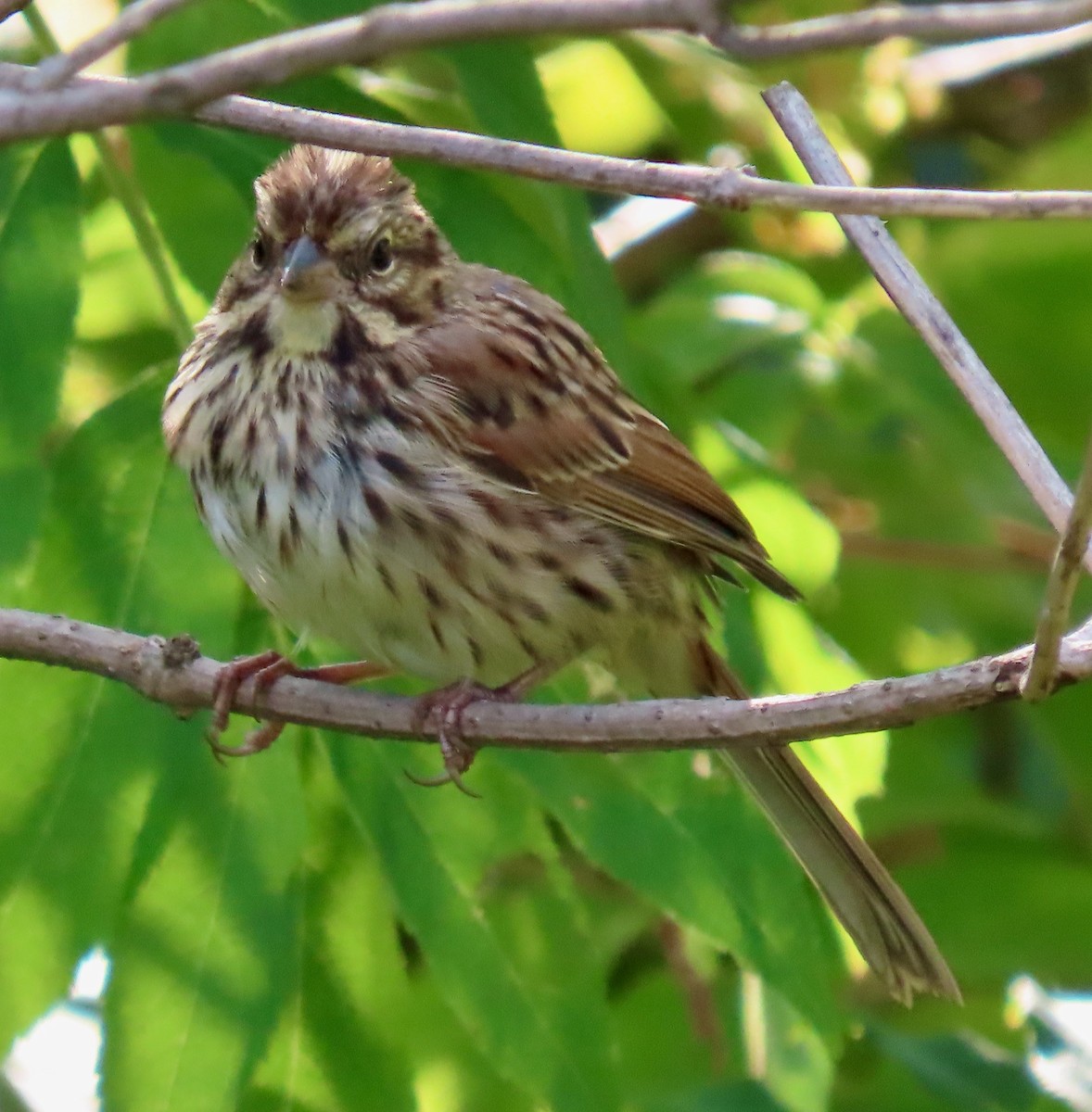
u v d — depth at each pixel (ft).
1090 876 38.29
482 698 27.17
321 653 32.37
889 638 40.57
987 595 41.22
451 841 29.04
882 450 40.63
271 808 28.99
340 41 14.90
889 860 40.78
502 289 32.45
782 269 39.14
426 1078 32.35
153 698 26.84
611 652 31.83
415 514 29.37
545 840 29.40
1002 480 39.42
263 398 29.17
